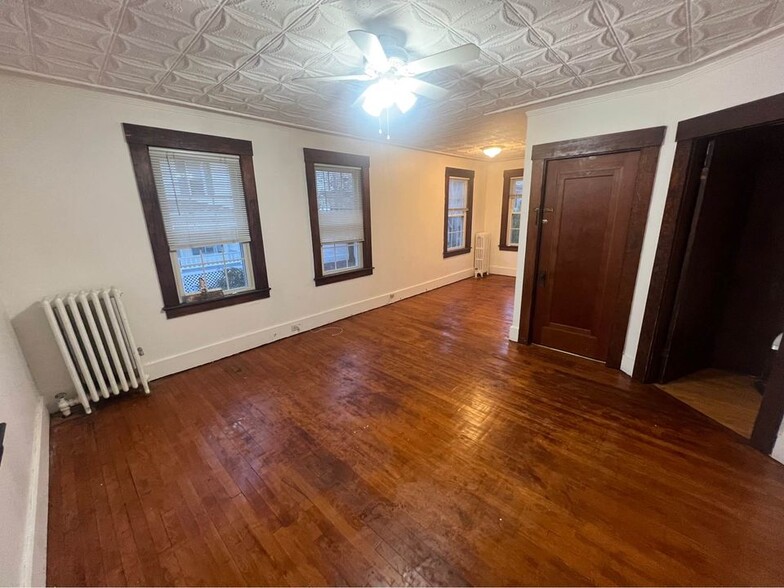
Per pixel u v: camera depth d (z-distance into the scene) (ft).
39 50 6.07
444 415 8.20
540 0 4.83
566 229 10.74
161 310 9.98
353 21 5.43
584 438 7.27
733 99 6.59
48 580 4.69
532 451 6.92
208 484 6.26
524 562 4.78
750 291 9.32
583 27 5.60
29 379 7.73
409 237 18.15
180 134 9.55
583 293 10.80
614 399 8.71
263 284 12.17
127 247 9.16
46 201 7.90
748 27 5.50
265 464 6.72
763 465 6.41
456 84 8.19
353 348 12.23
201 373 10.49
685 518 5.38
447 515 5.53
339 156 13.74
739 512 5.46
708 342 10.03
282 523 5.46
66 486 6.24
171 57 6.57
